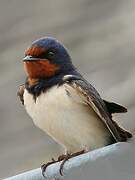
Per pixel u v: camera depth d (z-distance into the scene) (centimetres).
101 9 1491
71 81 739
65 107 728
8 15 1630
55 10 1566
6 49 1542
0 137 1353
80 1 1551
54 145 1256
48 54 772
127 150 518
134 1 1444
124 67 1305
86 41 1434
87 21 1485
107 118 734
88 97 732
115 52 1355
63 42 1458
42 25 1535
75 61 1388
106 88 1266
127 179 515
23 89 766
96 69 1334
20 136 1330
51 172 579
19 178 593
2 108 1416
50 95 730
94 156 534
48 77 754
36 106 738
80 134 739
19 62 1481
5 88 1446
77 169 548
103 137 751
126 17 1416
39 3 1609
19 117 1378
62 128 735
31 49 780
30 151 1278
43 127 748
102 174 527
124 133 745
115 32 1406
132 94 1216
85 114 738
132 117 1146
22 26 1567
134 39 1352
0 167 1272
